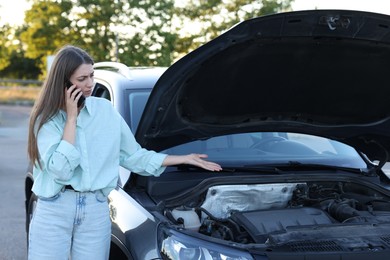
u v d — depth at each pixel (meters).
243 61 3.12
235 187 3.39
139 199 3.30
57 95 2.72
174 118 3.35
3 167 10.95
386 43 3.04
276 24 2.87
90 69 2.77
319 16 2.85
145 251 2.80
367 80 3.37
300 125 3.78
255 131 3.75
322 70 3.30
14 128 18.72
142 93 4.13
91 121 2.82
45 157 2.69
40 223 2.80
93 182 2.80
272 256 2.51
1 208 7.55
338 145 4.30
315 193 3.62
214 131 3.62
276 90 3.42
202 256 2.59
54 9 28.83
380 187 3.63
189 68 3.00
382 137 3.77
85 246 2.88
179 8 29.77
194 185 3.46
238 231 3.05
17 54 53.66
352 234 2.76
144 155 3.11
